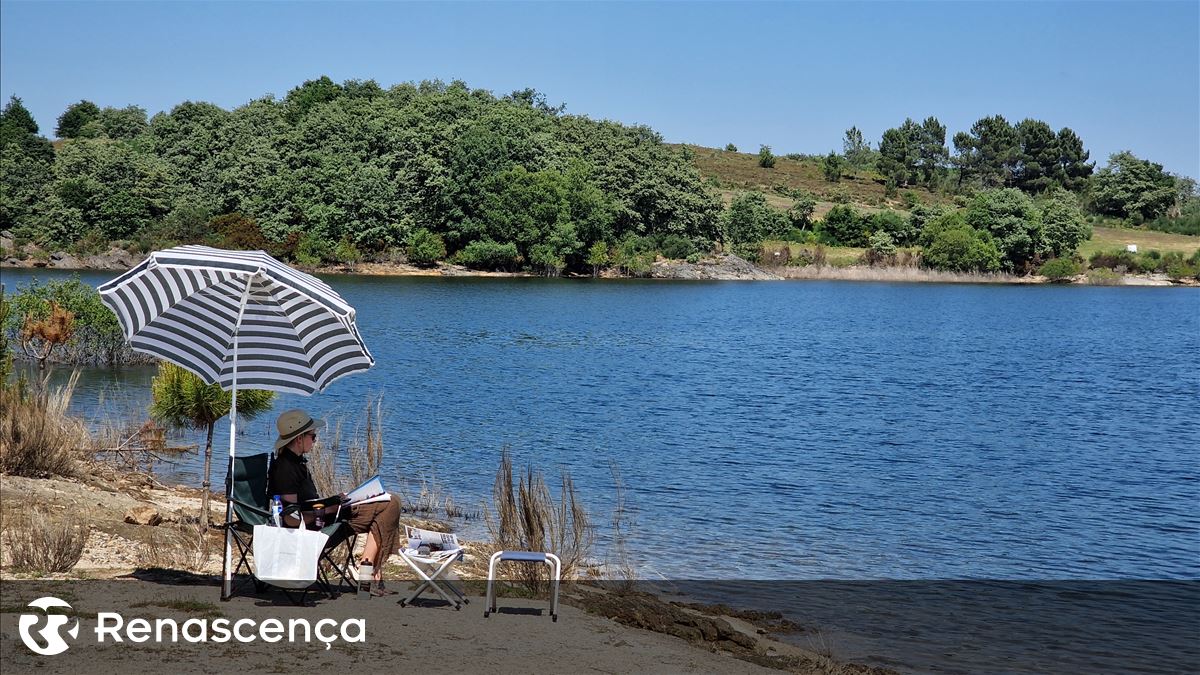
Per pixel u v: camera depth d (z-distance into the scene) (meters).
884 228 135.88
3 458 12.74
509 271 109.38
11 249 95.94
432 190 106.81
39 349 31.39
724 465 20.86
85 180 99.88
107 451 15.92
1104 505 18.38
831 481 19.69
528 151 111.81
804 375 38.91
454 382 32.47
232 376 9.21
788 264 125.50
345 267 102.25
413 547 9.72
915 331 62.72
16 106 162.88
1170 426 28.70
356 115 113.00
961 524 16.58
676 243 117.31
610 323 59.75
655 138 125.38
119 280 8.85
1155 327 69.94
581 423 25.58
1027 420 29.34
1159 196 173.38
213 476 16.61
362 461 16.27
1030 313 81.25
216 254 8.80
